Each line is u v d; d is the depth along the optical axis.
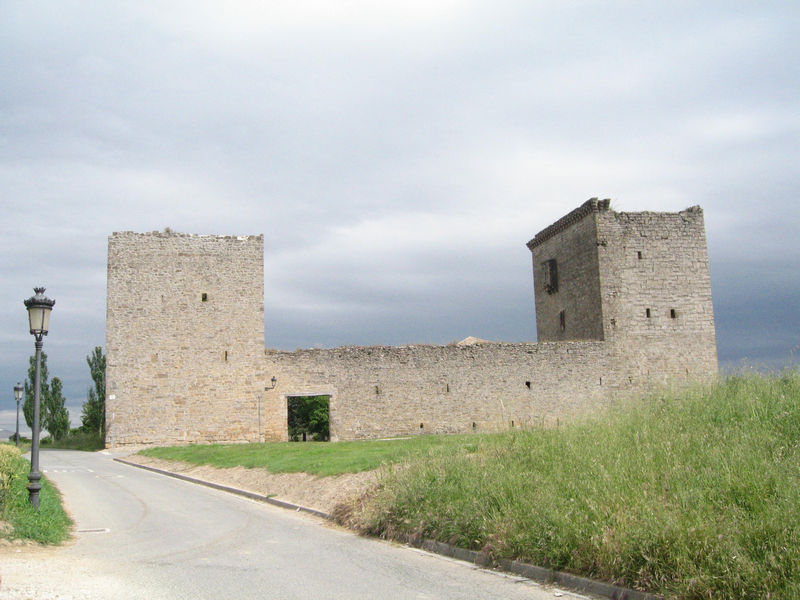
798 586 7.58
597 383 42.81
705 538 8.93
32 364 61.47
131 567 11.28
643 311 43.91
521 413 41.88
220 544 13.51
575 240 46.34
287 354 40.47
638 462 12.23
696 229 45.28
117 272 38.81
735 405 15.38
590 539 10.02
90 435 57.59
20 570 10.63
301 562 11.73
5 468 18.77
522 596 9.40
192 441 38.56
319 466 21.84
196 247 40.03
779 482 9.99
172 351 38.94
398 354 41.47
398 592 9.63
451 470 14.79
